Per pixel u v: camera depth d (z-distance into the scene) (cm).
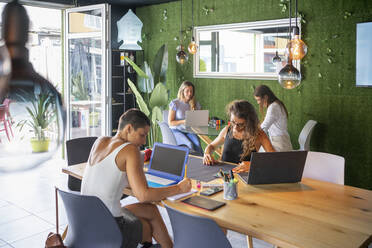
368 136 432
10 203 414
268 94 406
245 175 264
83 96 595
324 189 238
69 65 604
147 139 676
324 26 457
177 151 259
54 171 550
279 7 498
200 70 605
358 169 444
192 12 600
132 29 651
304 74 480
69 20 595
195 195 228
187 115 489
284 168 243
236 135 316
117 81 666
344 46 442
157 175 265
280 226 180
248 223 183
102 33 555
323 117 469
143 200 209
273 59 475
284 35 496
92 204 189
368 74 418
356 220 187
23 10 48
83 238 203
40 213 385
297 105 493
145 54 682
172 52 641
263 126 397
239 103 310
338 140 458
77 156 332
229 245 164
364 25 416
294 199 219
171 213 179
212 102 596
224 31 566
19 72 47
